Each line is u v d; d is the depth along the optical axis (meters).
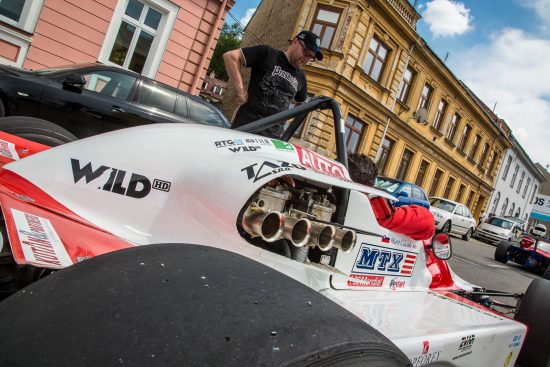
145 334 0.64
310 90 13.95
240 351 0.63
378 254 1.81
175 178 1.28
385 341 0.85
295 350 0.66
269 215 1.23
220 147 1.35
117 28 8.27
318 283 1.48
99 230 1.12
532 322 2.45
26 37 7.29
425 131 19.02
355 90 14.42
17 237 0.91
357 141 15.68
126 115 4.93
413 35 15.90
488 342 1.80
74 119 4.66
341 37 13.79
